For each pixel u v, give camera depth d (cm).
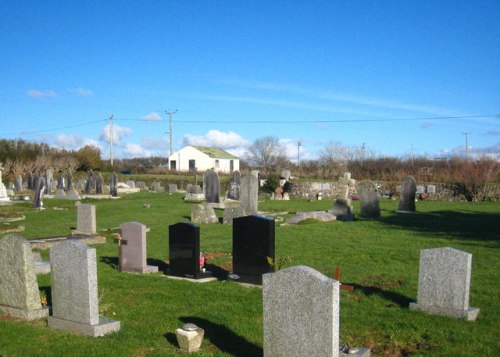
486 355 661
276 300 620
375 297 945
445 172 4144
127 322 822
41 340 738
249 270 1097
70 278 779
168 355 673
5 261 866
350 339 730
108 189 4556
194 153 7975
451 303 826
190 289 1040
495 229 1894
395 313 845
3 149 6600
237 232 1116
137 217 2514
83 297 763
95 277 766
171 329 785
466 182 3597
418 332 753
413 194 2669
